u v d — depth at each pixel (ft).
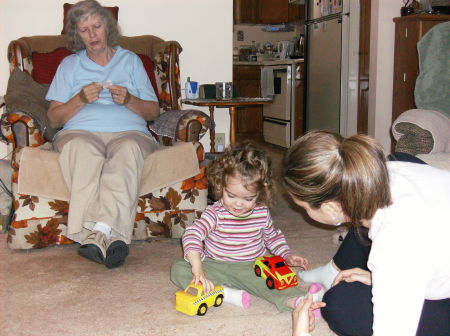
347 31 14.76
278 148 19.10
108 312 5.39
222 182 5.19
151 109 8.57
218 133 11.87
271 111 19.67
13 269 6.72
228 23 11.46
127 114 8.28
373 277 3.28
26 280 6.32
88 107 8.25
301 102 17.97
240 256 5.83
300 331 4.03
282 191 11.32
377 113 13.42
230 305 5.59
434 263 3.24
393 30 13.14
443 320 3.88
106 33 8.47
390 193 3.27
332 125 15.93
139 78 8.75
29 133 7.52
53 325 5.09
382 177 3.19
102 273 6.59
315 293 5.17
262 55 21.63
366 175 3.15
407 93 12.32
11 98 7.91
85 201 6.91
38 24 10.54
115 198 6.79
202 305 5.29
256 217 5.77
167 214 7.84
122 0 10.78
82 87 8.24
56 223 7.47
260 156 5.18
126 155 7.05
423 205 3.27
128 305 5.57
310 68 17.38
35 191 7.20
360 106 14.39
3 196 8.55
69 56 8.69
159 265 6.91
